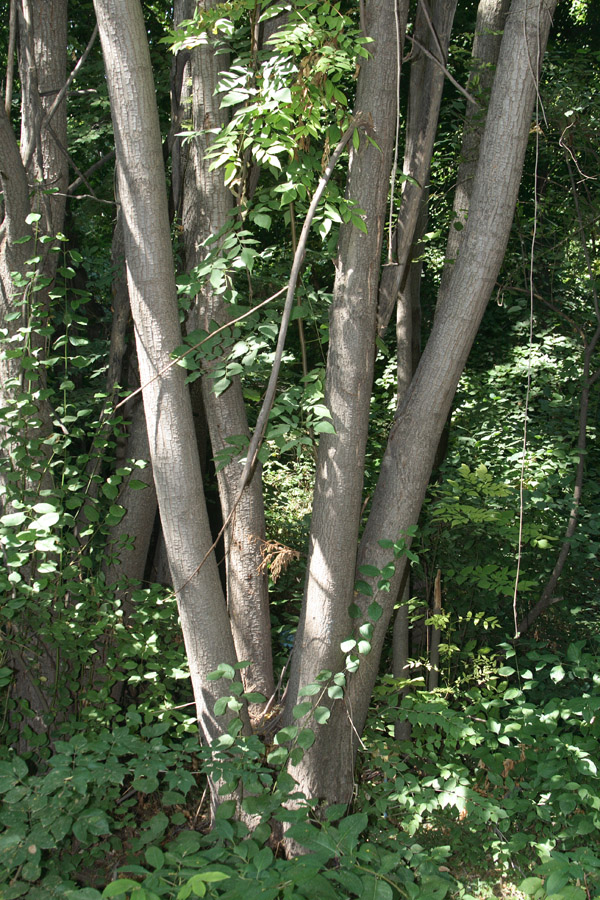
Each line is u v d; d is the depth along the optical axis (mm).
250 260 2863
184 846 1969
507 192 2672
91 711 3350
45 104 3559
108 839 3182
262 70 2855
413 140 3533
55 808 2113
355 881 1810
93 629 3436
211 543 2908
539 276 7621
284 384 4691
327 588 2904
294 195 2777
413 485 2990
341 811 2086
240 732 2955
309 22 2701
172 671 3514
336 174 4008
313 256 4090
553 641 4883
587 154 5609
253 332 3170
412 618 3971
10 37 3301
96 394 3611
